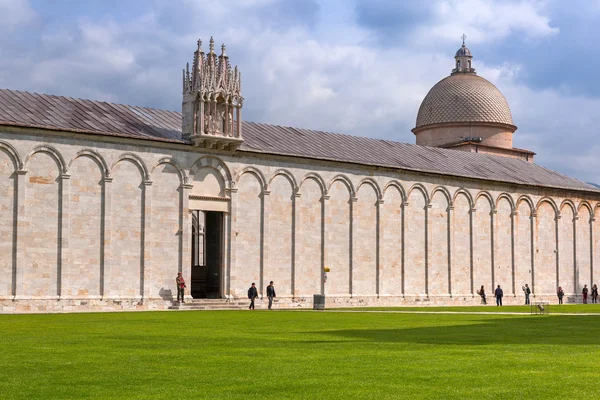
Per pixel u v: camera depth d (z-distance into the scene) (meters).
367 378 21.11
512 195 96.50
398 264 85.69
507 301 94.69
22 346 29.84
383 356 26.19
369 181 83.81
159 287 69.31
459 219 91.50
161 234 69.75
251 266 75.00
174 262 70.31
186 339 33.25
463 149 112.88
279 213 77.12
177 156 70.88
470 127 115.75
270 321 47.91
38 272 63.22
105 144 66.94
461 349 28.72
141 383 20.42
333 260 80.56
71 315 56.31
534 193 98.88
